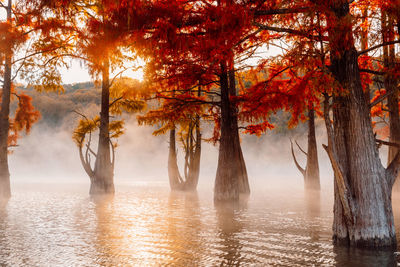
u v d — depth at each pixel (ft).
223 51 31.35
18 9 29.73
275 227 39.09
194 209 54.19
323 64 27.14
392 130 63.00
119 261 26.27
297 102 33.12
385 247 27.32
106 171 77.66
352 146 28.43
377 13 31.04
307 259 26.09
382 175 28.22
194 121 77.66
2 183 70.90
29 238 33.96
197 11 29.48
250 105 49.55
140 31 28.45
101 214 49.44
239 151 74.18
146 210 53.26
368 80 43.34
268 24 30.30
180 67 44.62
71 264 25.49
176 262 25.95
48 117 249.75
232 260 26.35
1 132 70.74
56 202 63.98
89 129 78.95
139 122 62.69
